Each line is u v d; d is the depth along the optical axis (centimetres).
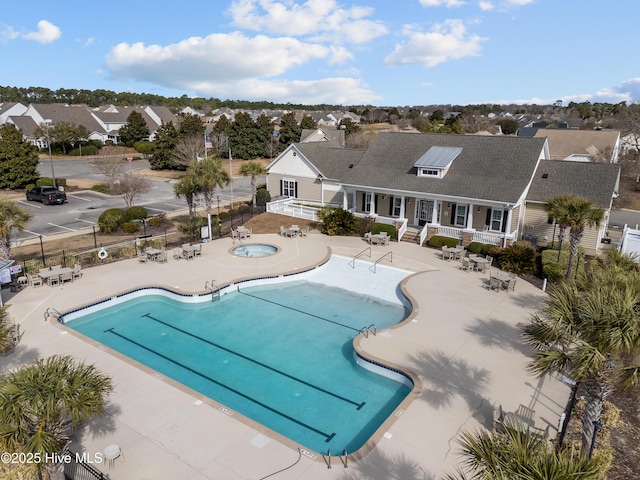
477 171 3219
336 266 2809
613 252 1819
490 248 2828
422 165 3316
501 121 12794
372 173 3581
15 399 945
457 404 1393
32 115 9438
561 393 1460
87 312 2131
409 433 1255
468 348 1748
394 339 1822
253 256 2909
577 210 2256
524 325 1941
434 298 2242
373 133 8900
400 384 1602
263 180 6475
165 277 2506
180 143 6644
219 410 1373
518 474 694
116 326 2048
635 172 5866
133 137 9375
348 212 3428
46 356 1664
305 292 2459
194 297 2278
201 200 4888
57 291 2281
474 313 2070
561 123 10188
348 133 9144
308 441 1316
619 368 967
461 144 3469
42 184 5172
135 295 2330
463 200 3048
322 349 1864
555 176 3177
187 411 1366
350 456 1167
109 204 4584
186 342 1916
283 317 2159
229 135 8119
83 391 1012
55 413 951
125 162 7812
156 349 1855
